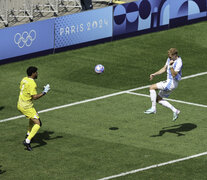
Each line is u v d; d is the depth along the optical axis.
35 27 92.69
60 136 64.94
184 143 62.72
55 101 76.69
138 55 96.12
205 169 56.34
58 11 114.69
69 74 87.38
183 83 83.62
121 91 80.44
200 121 69.31
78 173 55.69
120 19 102.19
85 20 98.00
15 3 113.00
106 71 88.62
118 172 55.75
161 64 92.25
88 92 80.00
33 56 93.56
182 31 107.69
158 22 107.00
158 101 63.94
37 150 61.12
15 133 66.06
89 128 67.31
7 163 58.03
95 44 100.44
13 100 77.44
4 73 87.44
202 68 90.75
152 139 63.88
